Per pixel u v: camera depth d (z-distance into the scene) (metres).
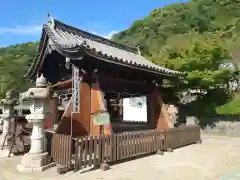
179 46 27.41
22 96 7.91
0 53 50.56
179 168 7.42
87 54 8.11
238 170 7.30
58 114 12.73
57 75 12.81
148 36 40.81
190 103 19.52
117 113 21.59
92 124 9.12
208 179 6.44
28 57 45.81
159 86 15.03
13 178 6.52
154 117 12.43
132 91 11.65
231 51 21.80
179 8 48.06
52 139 7.88
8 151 9.69
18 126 10.73
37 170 7.08
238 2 39.53
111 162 7.99
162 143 9.99
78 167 7.03
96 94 9.26
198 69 16.41
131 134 8.58
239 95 18.41
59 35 10.45
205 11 41.34
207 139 14.08
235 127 15.64
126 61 9.48
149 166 7.61
